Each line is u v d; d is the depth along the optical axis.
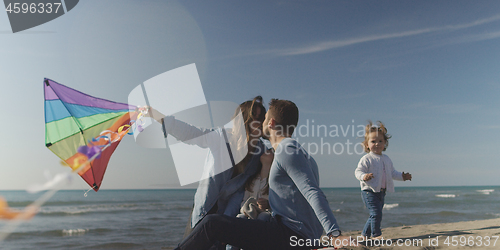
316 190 1.84
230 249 2.44
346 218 23.72
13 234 17.80
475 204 33.59
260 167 2.59
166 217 25.39
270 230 1.94
